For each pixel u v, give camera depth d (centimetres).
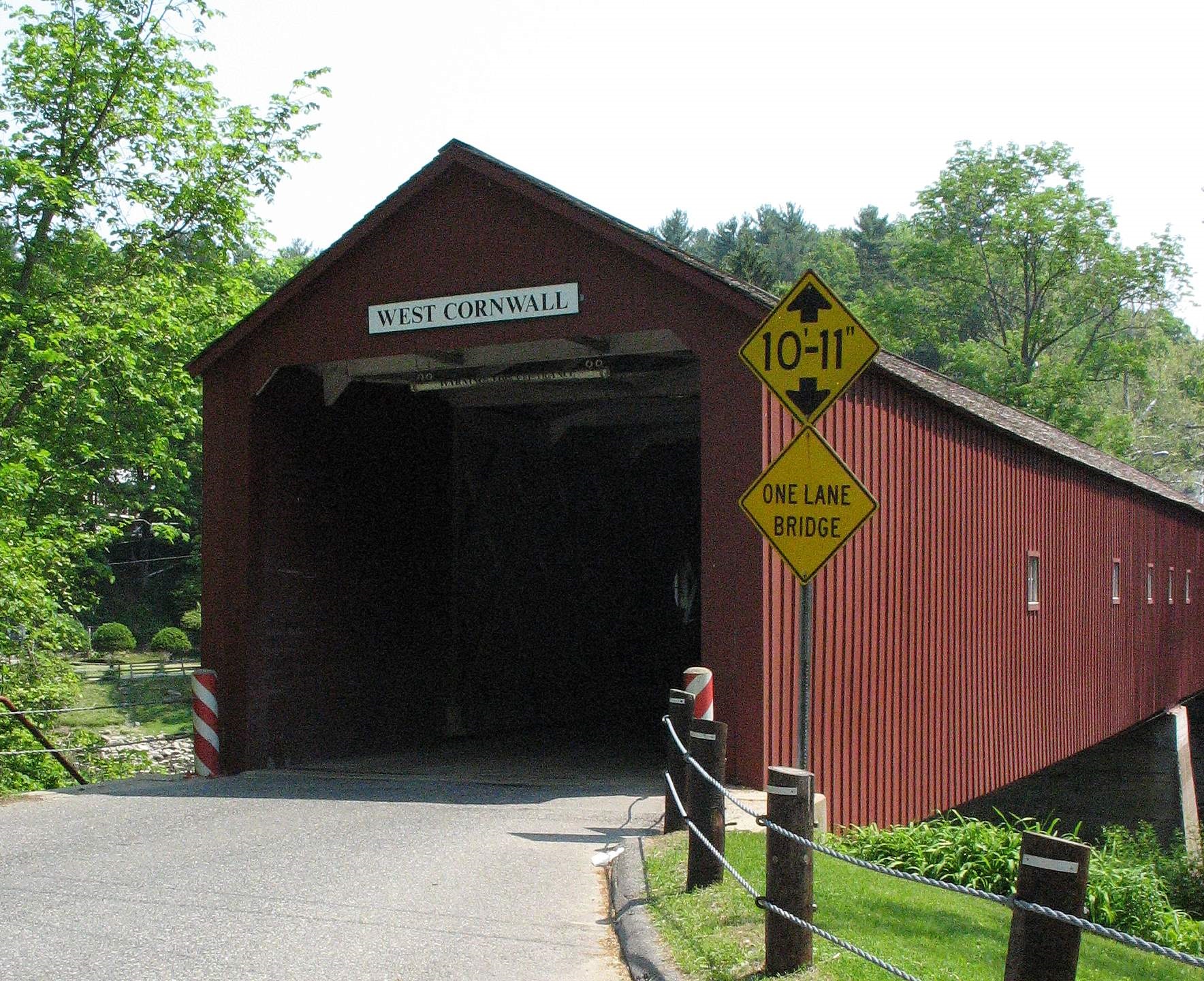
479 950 537
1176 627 2656
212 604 1215
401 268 1148
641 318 1030
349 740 1332
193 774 1171
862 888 675
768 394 982
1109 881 950
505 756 1363
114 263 2072
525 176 1089
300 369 1263
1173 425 6259
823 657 1073
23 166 1864
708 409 997
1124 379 6159
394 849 754
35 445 1806
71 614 2011
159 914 591
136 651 4775
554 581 1727
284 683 1241
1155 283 4453
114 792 1035
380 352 1152
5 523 1722
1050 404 4522
